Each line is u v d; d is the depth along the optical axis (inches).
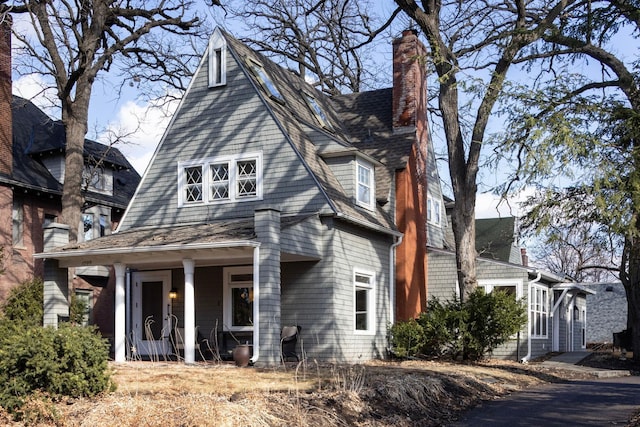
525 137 565.3
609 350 1332.4
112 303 1242.6
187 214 840.3
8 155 1032.8
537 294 1053.2
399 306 911.0
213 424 346.0
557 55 775.7
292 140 800.3
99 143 1314.0
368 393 454.9
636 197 493.4
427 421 443.5
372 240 864.9
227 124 836.6
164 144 869.2
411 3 851.4
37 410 374.3
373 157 967.0
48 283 785.6
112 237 807.7
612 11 668.7
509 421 444.8
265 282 666.2
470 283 851.4
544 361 960.9
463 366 727.1
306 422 378.0
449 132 873.5
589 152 515.2
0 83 1024.2
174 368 617.9
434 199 1115.9
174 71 1203.2
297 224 722.8
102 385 410.6
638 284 983.6
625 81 583.2
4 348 396.8
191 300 708.0
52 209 1135.0
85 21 1007.6
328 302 759.7
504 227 1375.5
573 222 545.3
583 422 435.8
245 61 869.2
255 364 657.6
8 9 971.3
